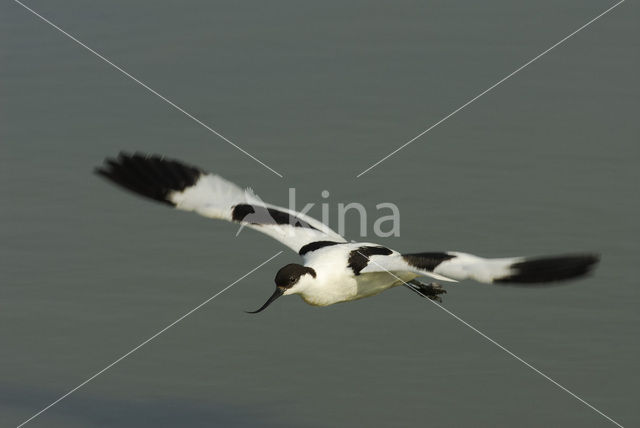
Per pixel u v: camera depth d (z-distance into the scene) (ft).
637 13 70.69
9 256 51.55
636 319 46.34
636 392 42.34
